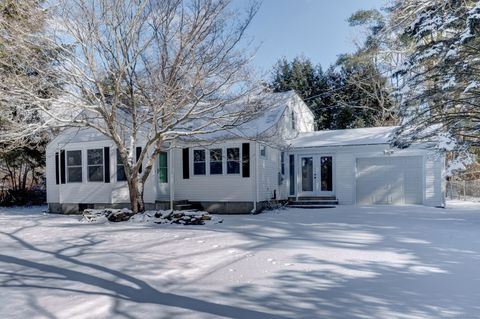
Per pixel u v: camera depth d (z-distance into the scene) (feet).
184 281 16.37
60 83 37.45
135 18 35.29
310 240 25.29
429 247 22.16
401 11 55.98
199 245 24.25
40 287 15.69
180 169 50.80
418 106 42.60
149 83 35.45
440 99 40.34
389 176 53.21
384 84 87.86
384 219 36.47
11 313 12.78
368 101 91.71
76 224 37.60
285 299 13.71
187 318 12.19
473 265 17.88
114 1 34.91
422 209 45.96
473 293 13.89
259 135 42.96
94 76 36.65
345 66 88.79
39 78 36.50
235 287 15.25
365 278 16.02
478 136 42.14
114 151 49.90
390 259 19.29
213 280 16.31
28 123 40.65
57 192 54.49
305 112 67.97
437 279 15.67
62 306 13.38
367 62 83.35
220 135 47.14
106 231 31.71
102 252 22.75
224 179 48.21
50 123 37.22
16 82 35.32
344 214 41.73
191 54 34.40
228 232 29.58
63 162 53.42
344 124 93.81
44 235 30.35
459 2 39.09
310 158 56.49
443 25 38.93
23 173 73.20
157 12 34.78
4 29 35.86
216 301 13.71
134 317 12.39
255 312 12.56
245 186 47.03
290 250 21.97
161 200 49.03
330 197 54.39
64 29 36.04
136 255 21.59
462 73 38.01
